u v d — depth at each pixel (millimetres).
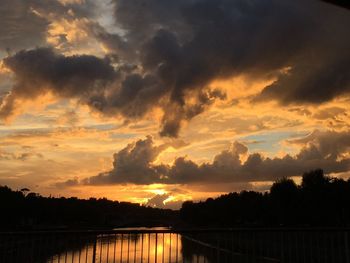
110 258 27578
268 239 17047
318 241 14055
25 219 97125
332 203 63281
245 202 94812
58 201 112375
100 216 121625
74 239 13336
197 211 125062
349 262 12875
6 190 90625
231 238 15102
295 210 66812
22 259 11930
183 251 40719
